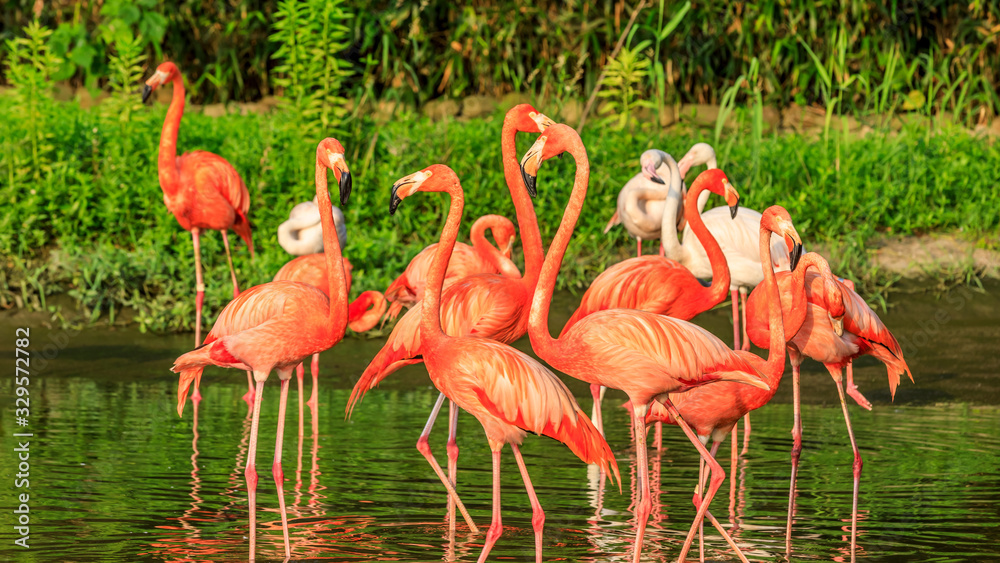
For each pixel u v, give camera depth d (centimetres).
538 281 693
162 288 1415
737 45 2036
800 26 2084
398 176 1586
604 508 757
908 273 1498
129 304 1385
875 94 1914
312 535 683
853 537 676
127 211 1504
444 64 2105
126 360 1234
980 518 721
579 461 895
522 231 835
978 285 1455
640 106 2009
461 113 2061
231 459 866
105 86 2105
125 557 627
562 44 2075
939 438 952
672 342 648
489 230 1569
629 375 652
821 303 765
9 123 1548
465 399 643
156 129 1666
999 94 2144
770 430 1000
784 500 772
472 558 643
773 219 691
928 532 693
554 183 1602
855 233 1545
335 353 1294
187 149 1625
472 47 2091
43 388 1109
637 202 1285
